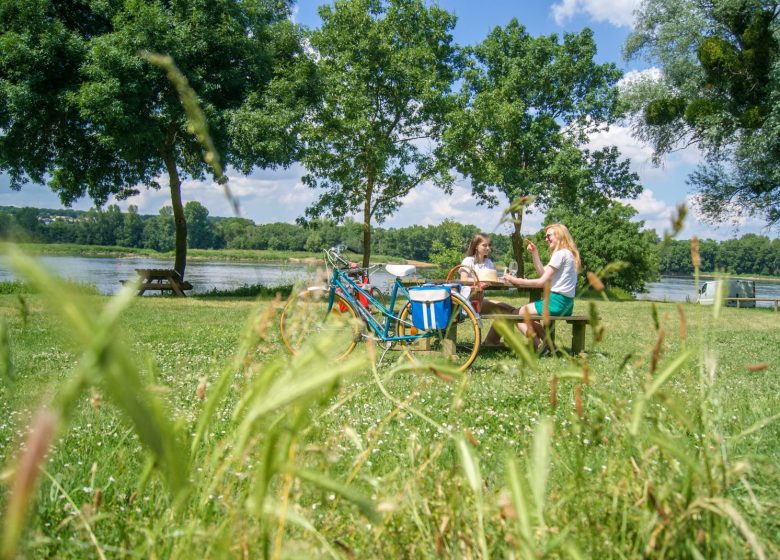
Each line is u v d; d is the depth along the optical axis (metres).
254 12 22.73
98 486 2.13
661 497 1.18
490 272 7.40
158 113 19.75
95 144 23.08
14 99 18.83
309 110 26.84
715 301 1.23
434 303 6.20
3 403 3.57
